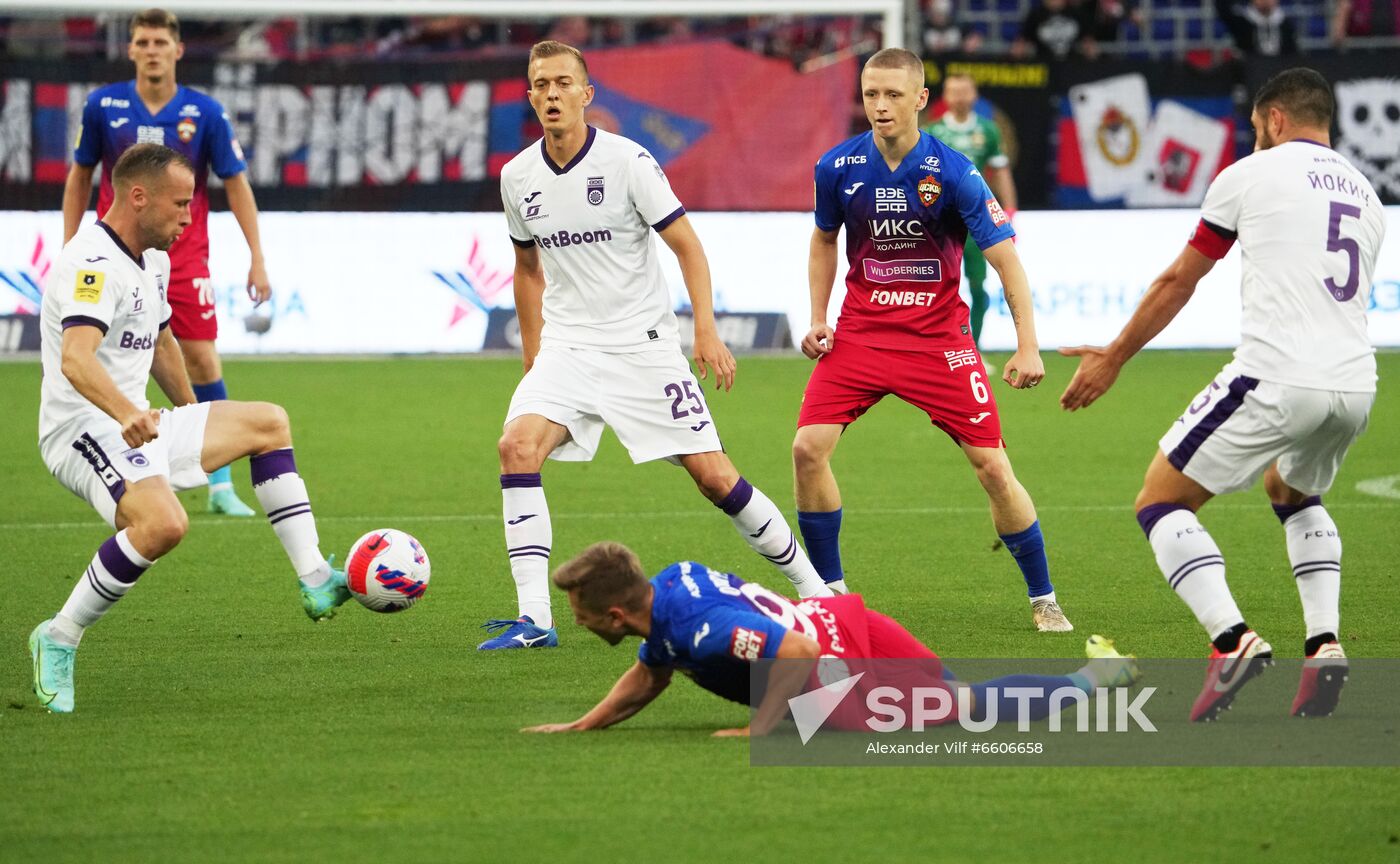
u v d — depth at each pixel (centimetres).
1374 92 6022
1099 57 5969
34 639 1762
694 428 2141
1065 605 2348
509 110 5906
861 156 2255
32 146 5694
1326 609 1738
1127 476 3634
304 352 5872
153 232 1834
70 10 5581
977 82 5947
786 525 2173
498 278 5984
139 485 1792
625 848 1279
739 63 5991
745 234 6041
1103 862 1245
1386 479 3547
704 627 1527
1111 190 6022
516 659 2017
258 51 6775
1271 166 1681
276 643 2117
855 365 2289
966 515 3164
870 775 1477
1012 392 5166
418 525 3070
